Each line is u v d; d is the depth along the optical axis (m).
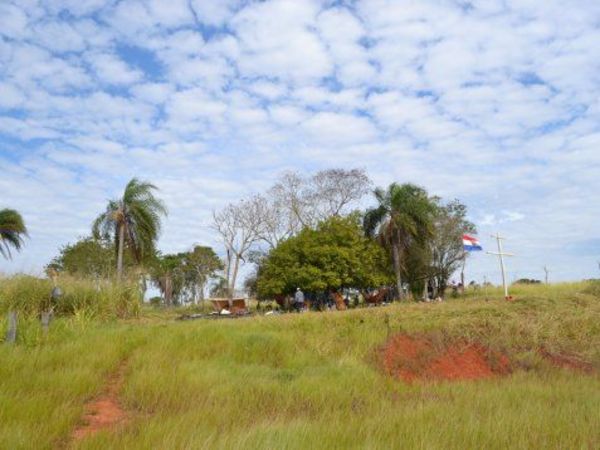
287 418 9.90
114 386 12.38
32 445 7.60
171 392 11.44
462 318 20.39
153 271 58.25
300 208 52.75
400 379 15.48
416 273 41.91
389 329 19.27
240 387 12.22
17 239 37.47
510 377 15.99
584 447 7.67
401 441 7.75
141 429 8.25
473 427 8.35
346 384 13.42
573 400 11.68
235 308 39.50
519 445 7.68
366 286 39.09
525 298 23.81
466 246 24.98
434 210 40.44
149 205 30.59
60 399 10.27
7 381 11.07
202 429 8.23
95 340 15.80
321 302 38.56
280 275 38.38
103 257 42.22
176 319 25.81
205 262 67.06
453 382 14.76
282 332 19.08
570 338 20.00
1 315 18.19
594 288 26.38
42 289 21.22
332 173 51.88
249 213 53.78
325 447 7.43
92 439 7.81
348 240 38.31
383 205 38.84
